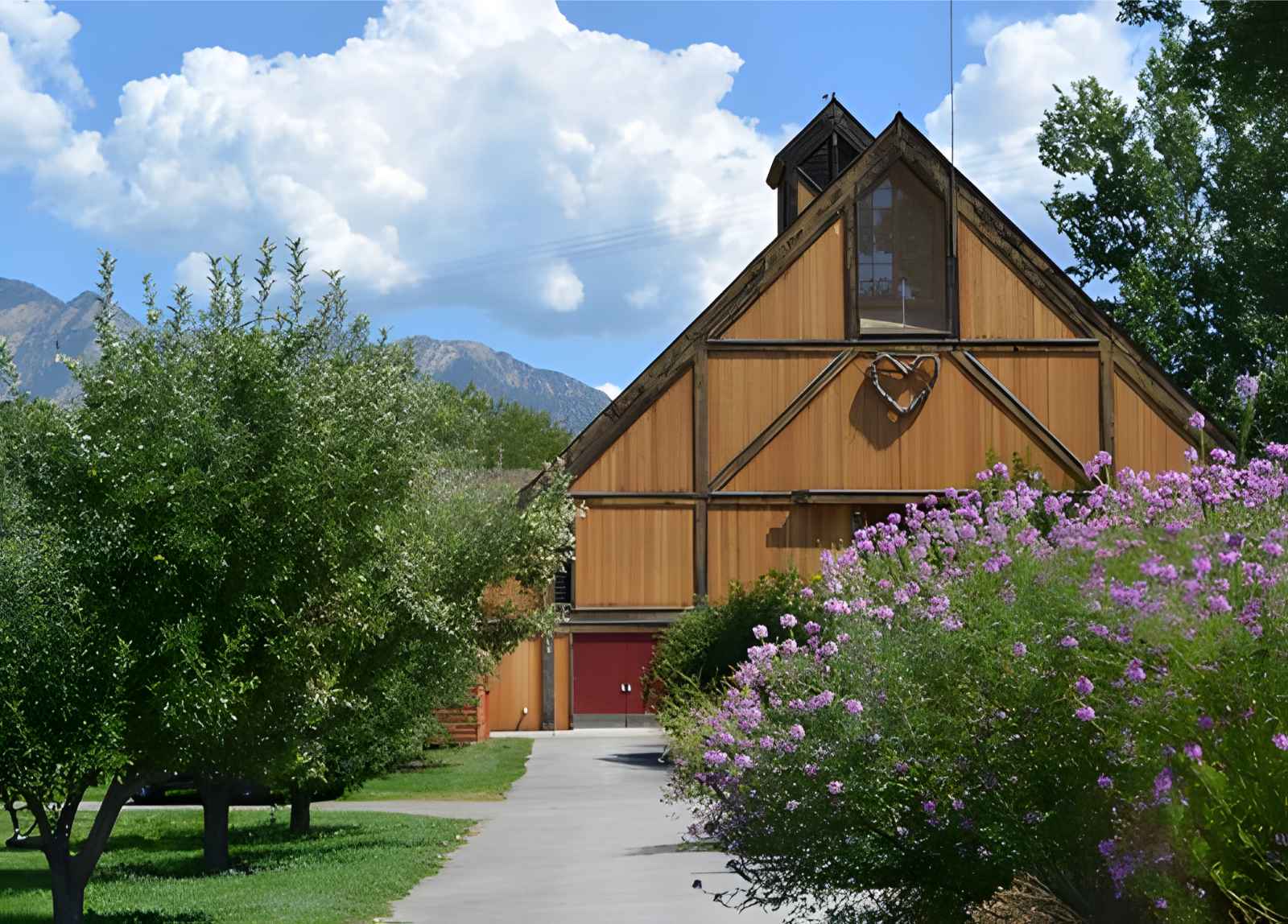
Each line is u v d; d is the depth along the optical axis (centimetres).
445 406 2622
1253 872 621
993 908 858
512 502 2559
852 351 3847
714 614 2888
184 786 2908
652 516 3862
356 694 1766
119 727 1084
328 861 1792
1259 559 666
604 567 3872
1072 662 699
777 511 3847
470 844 1958
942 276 3878
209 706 1108
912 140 3888
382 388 1495
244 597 1161
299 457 1207
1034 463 3800
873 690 812
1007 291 3856
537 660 4291
